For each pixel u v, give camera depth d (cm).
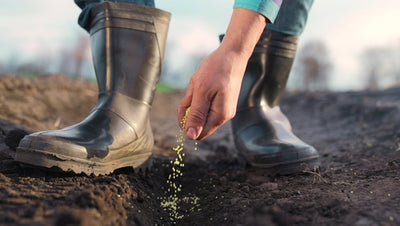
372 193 81
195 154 145
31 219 62
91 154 85
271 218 68
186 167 119
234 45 75
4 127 117
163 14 97
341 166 111
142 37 95
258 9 75
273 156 102
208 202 91
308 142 173
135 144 95
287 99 329
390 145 132
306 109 281
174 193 100
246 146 108
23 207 67
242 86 110
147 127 100
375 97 277
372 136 155
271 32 107
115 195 78
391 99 257
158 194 95
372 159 116
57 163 82
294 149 102
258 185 98
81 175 85
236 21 76
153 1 100
